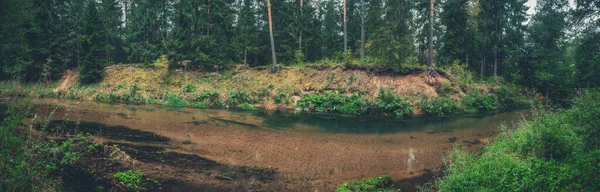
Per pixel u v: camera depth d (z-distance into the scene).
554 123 8.35
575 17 14.92
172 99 24.56
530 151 8.05
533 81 28.41
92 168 8.21
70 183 7.17
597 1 14.01
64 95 26.58
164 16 31.66
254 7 33.97
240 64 31.16
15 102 7.04
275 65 28.94
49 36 31.97
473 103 24.69
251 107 23.34
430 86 25.03
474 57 33.12
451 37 30.12
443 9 30.53
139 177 7.94
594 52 14.94
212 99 24.86
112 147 10.12
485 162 7.50
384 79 25.52
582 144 6.86
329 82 25.95
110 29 34.78
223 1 31.50
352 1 39.19
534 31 29.11
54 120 14.91
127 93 26.05
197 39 29.38
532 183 6.02
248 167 9.48
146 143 11.52
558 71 26.33
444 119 19.98
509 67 31.86
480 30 31.33
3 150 5.80
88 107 20.91
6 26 13.63
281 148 11.90
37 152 6.92
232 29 33.56
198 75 29.84
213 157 10.31
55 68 30.72
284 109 23.52
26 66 28.06
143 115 18.34
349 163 10.30
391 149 12.22
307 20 32.78
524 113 22.38
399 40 25.02
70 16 33.25
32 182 5.93
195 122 16.64
